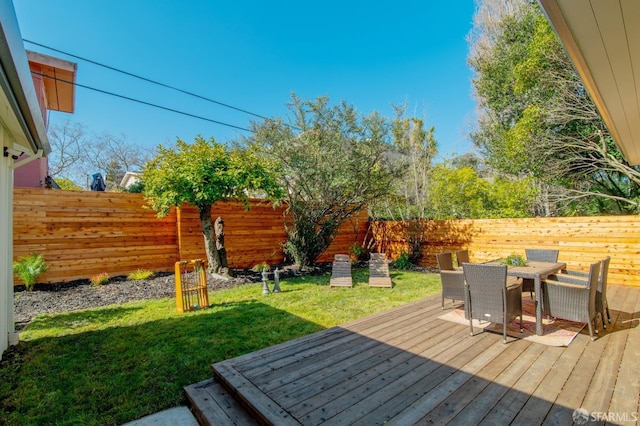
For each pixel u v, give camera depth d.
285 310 5.02
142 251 7.38
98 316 4.70
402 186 12.62
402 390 2.49
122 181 19.97
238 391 2.50
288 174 8.09
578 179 9.52
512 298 3.62
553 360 3.00
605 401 2.29
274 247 9.49
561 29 1.94
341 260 7.94
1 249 3.30
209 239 7.30
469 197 12.02
